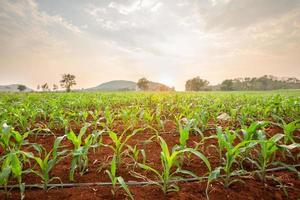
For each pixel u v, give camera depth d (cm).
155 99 1308
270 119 703
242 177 291
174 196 248
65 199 243
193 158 364
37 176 297
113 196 248
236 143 444
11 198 242
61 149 417
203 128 524
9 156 228
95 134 334
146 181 287
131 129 571
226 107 898
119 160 328
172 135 525
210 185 271
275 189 264
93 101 1142
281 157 367
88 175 302
